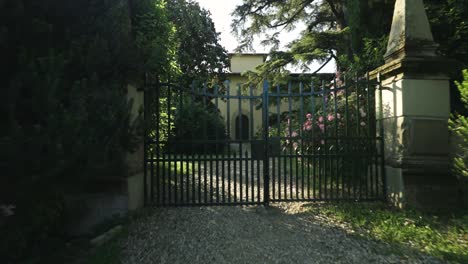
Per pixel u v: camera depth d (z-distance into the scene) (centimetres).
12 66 256
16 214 272
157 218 456
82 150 268
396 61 496
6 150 222
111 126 317
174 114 658
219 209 515
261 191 653
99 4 326
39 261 316
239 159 525
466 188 450
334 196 577
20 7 245
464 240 374
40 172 249
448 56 675
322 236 402
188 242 381
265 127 535
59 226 376
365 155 541
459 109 592
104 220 420
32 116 255
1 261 275
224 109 1998
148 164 547
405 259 331
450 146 486
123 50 354
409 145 488
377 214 466
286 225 444
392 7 766
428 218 445
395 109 509
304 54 1362
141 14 527
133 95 451
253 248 367
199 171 513
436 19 666
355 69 704
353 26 848
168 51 577
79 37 319
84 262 323
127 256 343
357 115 550
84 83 276
